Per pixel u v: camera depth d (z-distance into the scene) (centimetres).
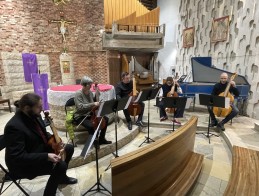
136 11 749
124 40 722
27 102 161
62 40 697
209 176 244
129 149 320
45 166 176
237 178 174
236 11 482
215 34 558
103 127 277
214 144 337
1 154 264
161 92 446
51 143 184
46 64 678
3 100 499
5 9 587
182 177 196
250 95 450
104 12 705
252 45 439
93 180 237
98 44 750
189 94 489
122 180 132
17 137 157
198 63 516
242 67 471
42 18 655
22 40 628
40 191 215
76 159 264
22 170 170
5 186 225
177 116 404
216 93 406
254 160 203
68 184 228
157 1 906
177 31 793
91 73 764
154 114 489
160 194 170
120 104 246
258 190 159
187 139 209
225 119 372
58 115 341
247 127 384
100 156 291
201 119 443
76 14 704
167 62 878
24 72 577
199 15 632
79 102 278
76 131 332
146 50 812
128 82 400
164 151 165
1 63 568
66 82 668
